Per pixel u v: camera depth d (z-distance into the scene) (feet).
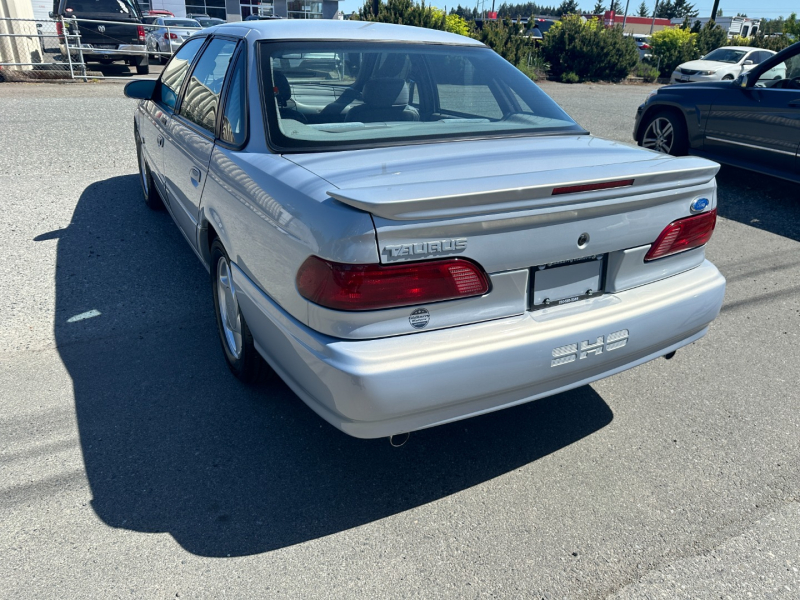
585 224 7.54
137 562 7.08
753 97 21.81
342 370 6.63
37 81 46.32
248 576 6.97
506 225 6.98
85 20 48.01
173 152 12.77
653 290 8.43
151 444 9.04
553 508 8.09
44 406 9.80
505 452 9.21
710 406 10.37
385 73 10.03
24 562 7.01
